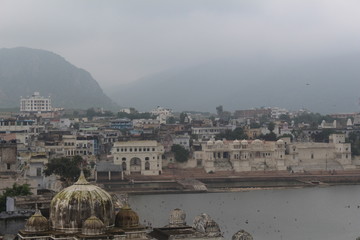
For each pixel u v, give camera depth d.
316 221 174.50
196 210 193.12
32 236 69.31
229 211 191.88
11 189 128.12
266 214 186.25
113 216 72.75
